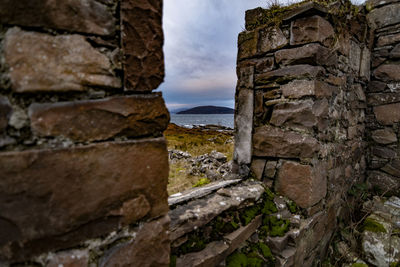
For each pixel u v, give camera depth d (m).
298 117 2.04
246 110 2.41
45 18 0.69
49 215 0.71
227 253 1.57
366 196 3.32
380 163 3.43
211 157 6.05
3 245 0.66
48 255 0.73
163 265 0.99
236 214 1.81
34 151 0.68
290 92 2.08
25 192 0.67
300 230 1.89
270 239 1.83
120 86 0.84
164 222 0.98
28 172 0.67
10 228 0.66
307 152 1.99
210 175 3.82
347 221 2.92
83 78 0.76
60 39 0.72
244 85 2.42
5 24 0.64
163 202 0.97
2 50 0.64
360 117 3.29
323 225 2.31
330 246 2.54
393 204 2.98
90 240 0.80
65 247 0.75
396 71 3.22
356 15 2.66
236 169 2.51
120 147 0.83
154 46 0.90
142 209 0.91
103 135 0.80
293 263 1.82
